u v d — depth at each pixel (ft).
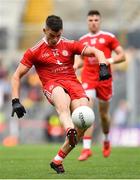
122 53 110.52
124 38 246.88
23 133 215.31
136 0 266.98
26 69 77.05
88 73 110.93
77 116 70.03
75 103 74.33
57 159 77.25
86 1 266.77
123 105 225.15
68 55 77.30
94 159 106.93
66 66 77.61
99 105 112.68
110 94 111.55
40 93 237.66
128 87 226.58
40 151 131.95
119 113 222.48
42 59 76.95
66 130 70.44
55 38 75.66
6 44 251.19
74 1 284.41
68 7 283.59
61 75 77.36
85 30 254.06
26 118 228.02
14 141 213.25
